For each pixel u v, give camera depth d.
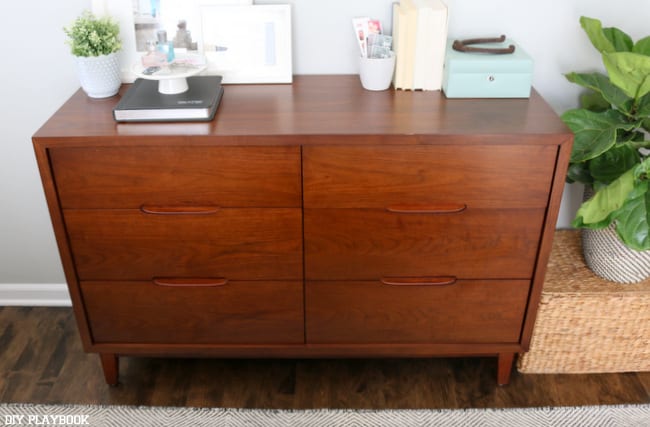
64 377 1.86
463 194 1.49
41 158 1.42
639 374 1.86
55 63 1.77
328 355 1.77
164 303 1.66
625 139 1.65
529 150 1.42
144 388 1.83
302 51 1.75
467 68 1.57
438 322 1.69
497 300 1.65
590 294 1.69
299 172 1.45
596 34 1.59
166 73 1.52
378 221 1.53
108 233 1.54
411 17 1.56
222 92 1.64
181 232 1.54
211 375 1.87
